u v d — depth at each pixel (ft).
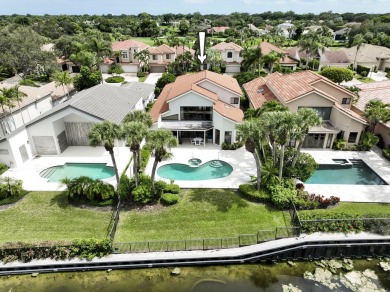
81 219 81.97
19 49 224.53
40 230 78.13
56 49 273.54
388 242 75.25
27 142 112.27
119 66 263.08
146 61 260.01
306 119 84.64
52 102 163.02
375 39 363.97
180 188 94.68
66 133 122.72
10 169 106.42
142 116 97.14
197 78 139.33
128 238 75.56
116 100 132.46
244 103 163.63
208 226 79.20
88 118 110.22
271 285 68.18
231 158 113.80
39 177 101.50
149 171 105.60
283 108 104.83
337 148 119.85
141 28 527.40
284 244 73.87
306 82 130.82
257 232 77.10
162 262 71.20
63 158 114.42
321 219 77.97
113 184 97.30
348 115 115.85
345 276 70.69
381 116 112.78
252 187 91.20
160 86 191.01
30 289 66.64
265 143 120.57
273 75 168.66
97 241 71.61
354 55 281.54
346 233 77.05
